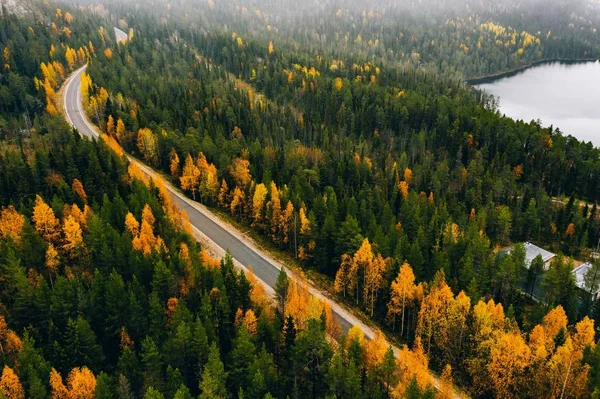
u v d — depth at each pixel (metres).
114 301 74.38
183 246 89.88
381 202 121.12
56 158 111.69
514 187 143.75
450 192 135.88
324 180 137.88
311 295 88.56
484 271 91.62
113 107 158.75
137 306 72.94
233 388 69.50
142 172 124.19
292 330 74.50
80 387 62.25
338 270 99.38
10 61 185.38
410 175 145.62
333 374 66.44
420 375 68.50
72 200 99.50
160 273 79.31
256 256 108.50
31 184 103.38
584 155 168.50
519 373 71.94
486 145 168.88
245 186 119.50
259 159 137.12
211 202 127.44
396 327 90.56
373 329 90.12
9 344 68.50
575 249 123.69
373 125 198.88
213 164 129.00
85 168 112.19
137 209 97.56
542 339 73.25
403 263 91.50
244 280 82.75
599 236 128.25
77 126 158.38
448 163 164.62
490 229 127.25
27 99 165.25
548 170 157.88
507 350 71.19
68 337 69.56
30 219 89.94
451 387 74.75
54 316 73.12
